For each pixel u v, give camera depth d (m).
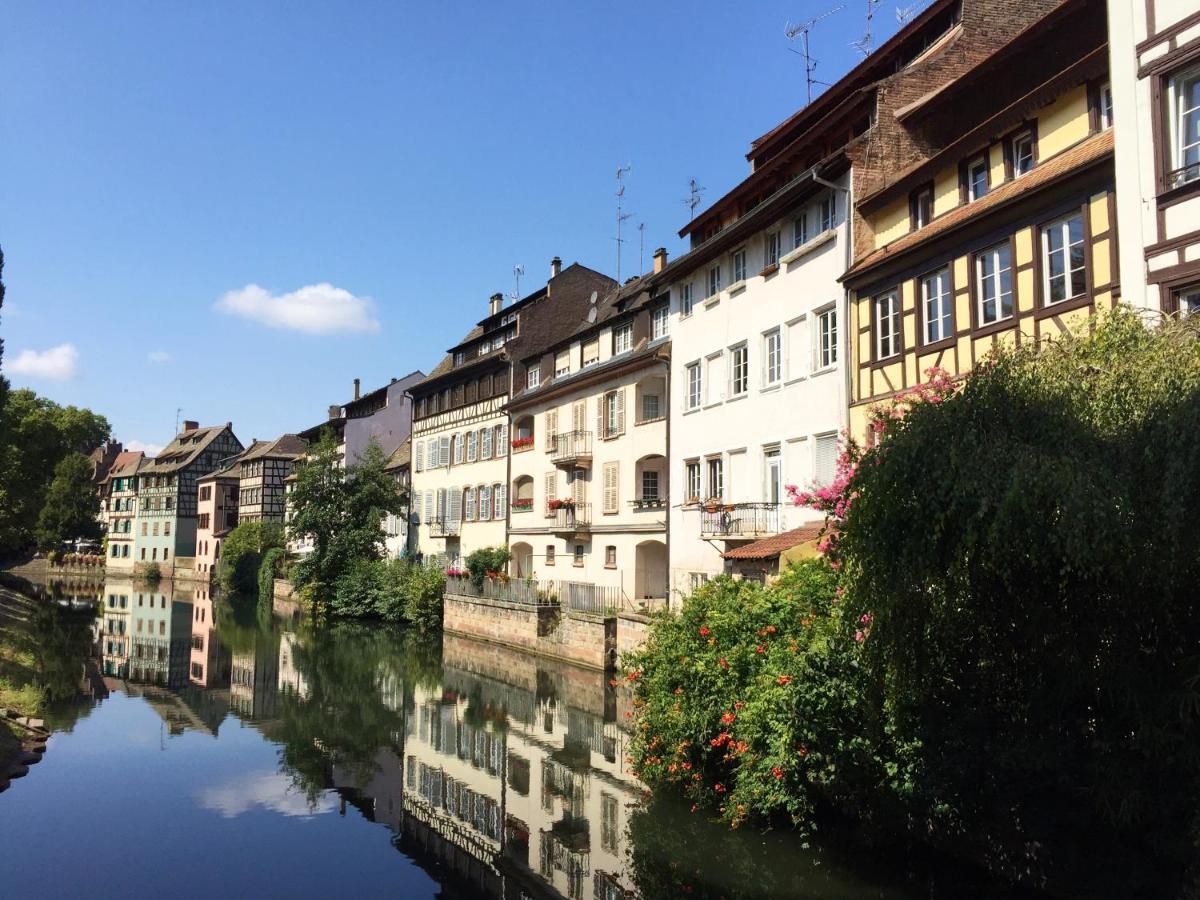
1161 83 9.69
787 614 10.62
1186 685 5.77
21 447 52.19
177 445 90.44
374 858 10.75
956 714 7.55
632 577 25.89
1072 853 6.98
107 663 27.50
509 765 15.30
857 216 17.00
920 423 6.57
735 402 21.34
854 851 9.14
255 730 18.27
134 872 10.21
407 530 45.16
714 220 23.22
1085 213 11.59
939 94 16.08
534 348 36.00
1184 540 5.38
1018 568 6.45
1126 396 5.98
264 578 55.81
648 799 12.39
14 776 14.39
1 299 32.53
